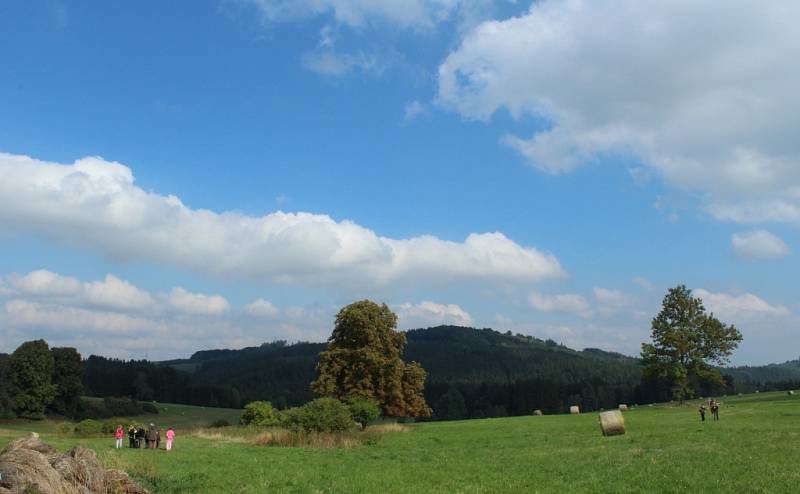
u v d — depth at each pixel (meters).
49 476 15.70
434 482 23.55
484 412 156.75
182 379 172.75
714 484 20.39
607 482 22.05
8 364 107.75
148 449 42.47
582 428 53.81
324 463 31.50
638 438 40.22
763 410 63.78
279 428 57.22
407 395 69.12
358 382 65.94
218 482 23.92
